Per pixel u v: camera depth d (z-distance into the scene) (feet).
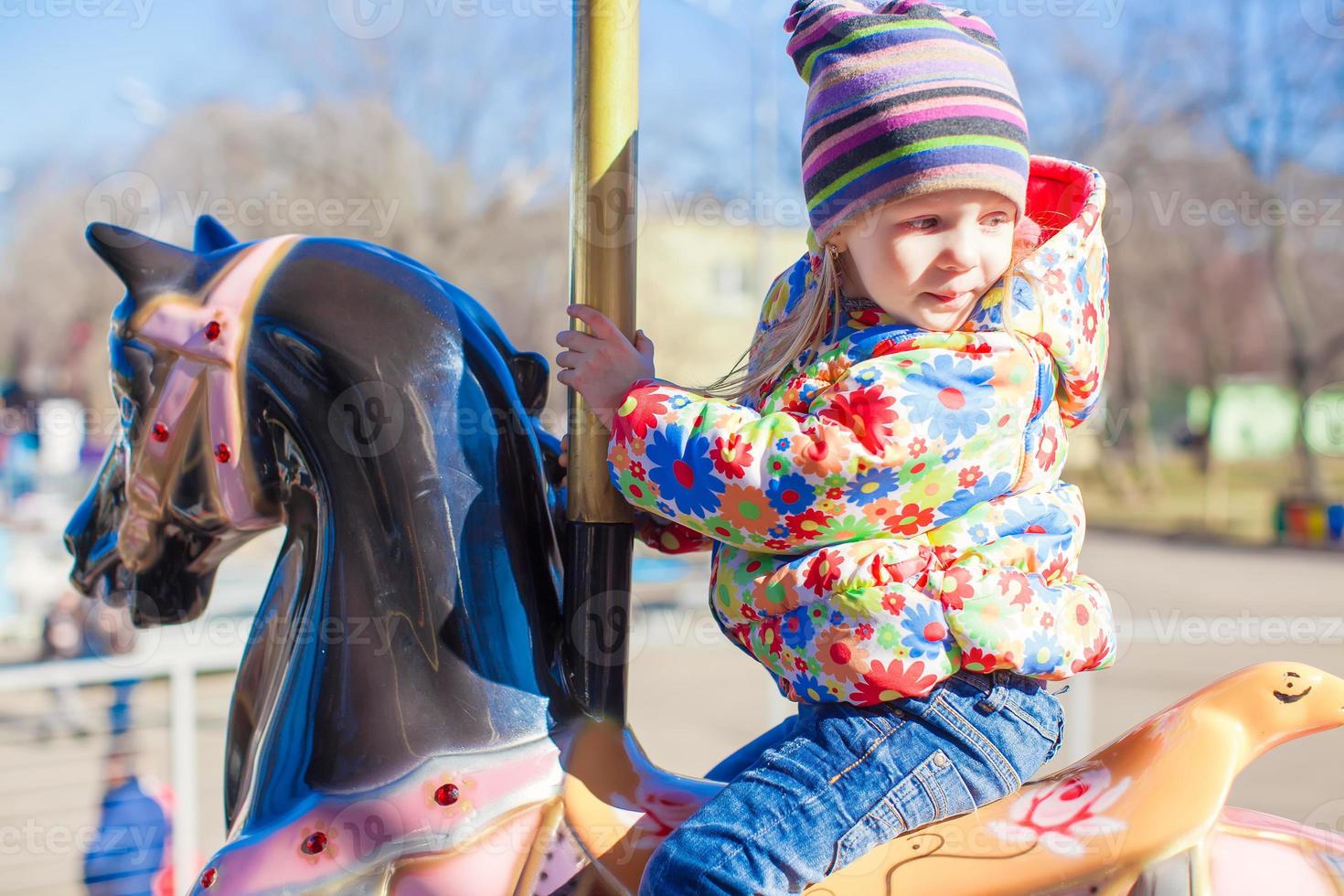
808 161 4.72
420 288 4.88
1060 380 4.76
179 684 11.45
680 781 4.66
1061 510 4.61
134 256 5.06
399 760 4.35
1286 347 73.05
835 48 4.63
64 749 15.74
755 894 3.98
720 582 4.73
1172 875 3.88
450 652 4.50
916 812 4.23
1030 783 4.40
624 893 4.24
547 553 5.01
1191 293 73.00
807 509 4.32
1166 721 4.37
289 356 4.74
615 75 4.82
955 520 4.48
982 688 4.37
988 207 4.44
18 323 61.57
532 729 4.51
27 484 35.53
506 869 4.21
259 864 4.28
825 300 4.78
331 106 51.47
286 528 5.09
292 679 4.65
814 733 4.41
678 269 59.06
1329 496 62.85
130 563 5.30
